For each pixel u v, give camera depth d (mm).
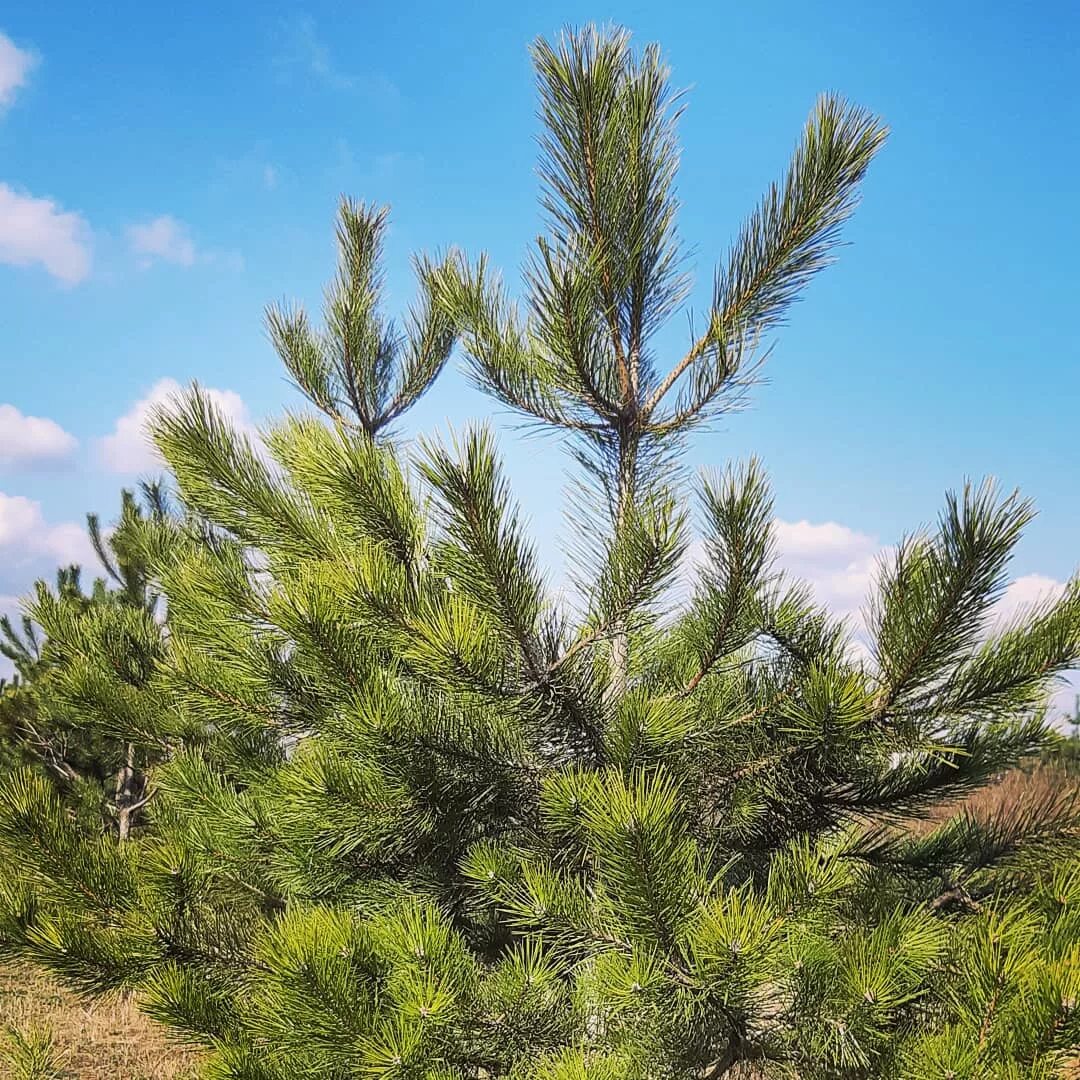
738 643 3055
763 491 2799
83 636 5355
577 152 3453
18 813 3408
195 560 4277
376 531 3008
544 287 3395
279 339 5699
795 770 3170
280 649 3781
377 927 2959
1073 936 2377
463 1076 2811
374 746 3113
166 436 3730
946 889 3348
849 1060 2549
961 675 2766
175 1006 3223
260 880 4207
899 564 2684
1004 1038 2188
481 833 3543
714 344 3631
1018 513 2385
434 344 5672
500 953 3656
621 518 3482
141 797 8203
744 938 2322
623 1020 2730
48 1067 4676
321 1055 2742
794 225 3402
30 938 3266
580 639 2996
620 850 2424
